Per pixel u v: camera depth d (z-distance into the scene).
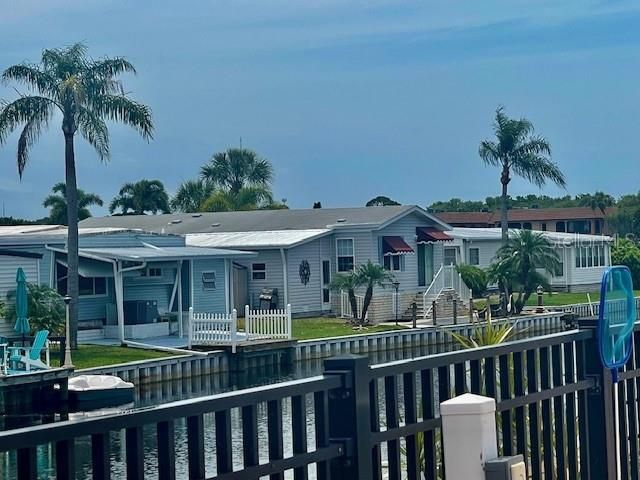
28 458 4.08
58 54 47.28
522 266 64.00
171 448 4.64
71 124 46.50
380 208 66.19
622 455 8.04
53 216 102.50
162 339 49.34
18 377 34.09
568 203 146.88
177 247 55.06
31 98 46.25
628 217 122.62
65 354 38.41
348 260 63.59
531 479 7.13
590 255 83.06
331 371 5.51
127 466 4.48
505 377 6.86
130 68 47.69
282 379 43.97
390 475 5.85
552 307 66.75
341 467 5.45
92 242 51.44
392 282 61.22
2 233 50.03
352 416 5.46
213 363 45.19
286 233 63.19
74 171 47.00
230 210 95.06
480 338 15.69
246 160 109.44
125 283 51.28
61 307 43.94
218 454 4.89
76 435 4.20
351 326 57.97
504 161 81.06
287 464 5.14
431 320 61.91
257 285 61.91
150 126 47.41
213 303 55.53
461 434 5.71
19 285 40.25
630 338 8.05
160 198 106.81
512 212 125.62
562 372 7.64
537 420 7.14
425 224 67.06
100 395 35.81
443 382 6.36
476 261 77.12
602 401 7.61
